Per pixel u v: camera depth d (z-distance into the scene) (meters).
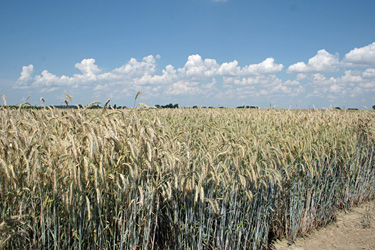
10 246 2.19
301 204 4.25
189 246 2.94
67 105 3.37
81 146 2.36
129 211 2.53
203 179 2.64
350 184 5.51
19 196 2.17
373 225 4.72
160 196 2.89
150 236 2.77
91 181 2.38
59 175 2.32
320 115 6.88
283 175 3.95
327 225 4.79
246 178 3.17
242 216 3.35
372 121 6.86
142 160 2.51
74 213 2.27
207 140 3.91
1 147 2.13
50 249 2.42
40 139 2.68
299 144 4.33
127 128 2.62
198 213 2.95
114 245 2.48
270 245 3.99
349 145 5.28
